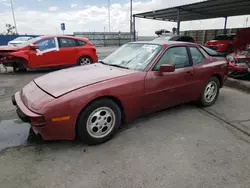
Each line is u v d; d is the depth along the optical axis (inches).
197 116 142.9
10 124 127.3
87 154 96.7
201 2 498.0
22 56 278.7
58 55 302.0
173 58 133.3
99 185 77.0
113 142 107.7
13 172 83.7
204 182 78.7
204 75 149.8
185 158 93.9
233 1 483.5
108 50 775.1
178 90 135.0
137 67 122.9
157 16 761.0
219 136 114.8
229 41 507.2
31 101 95.6
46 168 86.4
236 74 247.1
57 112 90.0
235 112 151.2
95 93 97.7
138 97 115.1
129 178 80.7
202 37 844.6
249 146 104.7
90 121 100.7
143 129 122.3
